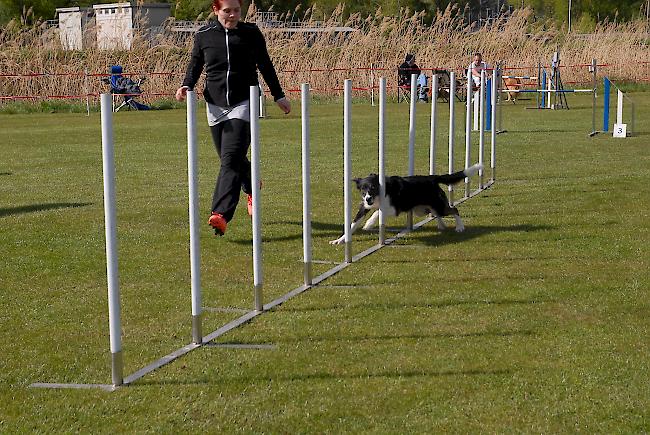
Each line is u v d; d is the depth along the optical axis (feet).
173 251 32.86
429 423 17.20
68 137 81.46
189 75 33.99
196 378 19.75
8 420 17.67
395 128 86.33
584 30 244.42
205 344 22.06
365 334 22.70
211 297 26.50
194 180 21.35
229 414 17.78
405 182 34.40
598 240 33.73
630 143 70.38
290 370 20.16
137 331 23.27
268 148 69.51
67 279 28.99
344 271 29.63
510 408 17.88
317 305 25.46
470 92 43.78
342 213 40.50
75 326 23.86
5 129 91.50
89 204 43.80
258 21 148.97
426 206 35.27
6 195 47.09
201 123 90.94
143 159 63.52
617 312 24.40
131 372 20.30
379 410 17.87
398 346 21.71
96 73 124.67
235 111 33.24
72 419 17.69
